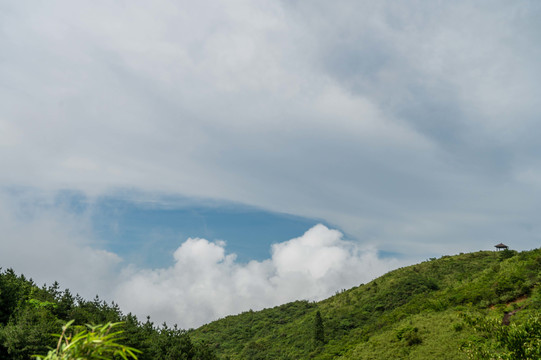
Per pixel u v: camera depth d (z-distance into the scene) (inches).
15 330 728.3
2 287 948.6
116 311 1325.0
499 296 1525.6
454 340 1243.8
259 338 3823.8
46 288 1285.7
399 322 1862.7
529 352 603.5
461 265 3501.5
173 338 1147.3
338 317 3184.1
